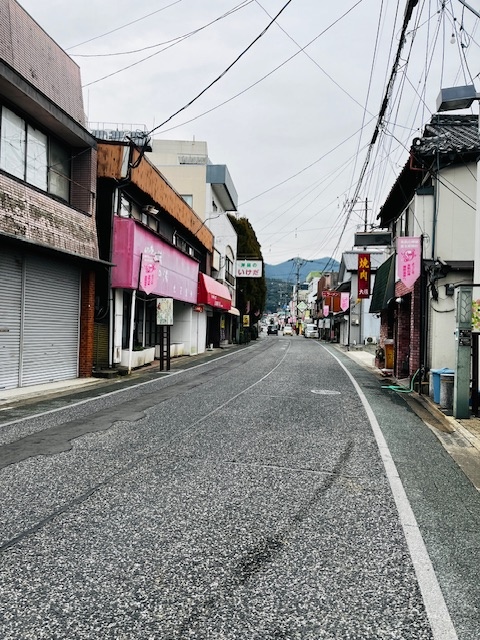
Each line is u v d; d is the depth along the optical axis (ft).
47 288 42.47
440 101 28.63
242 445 22.13
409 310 55.47
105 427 25.41
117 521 13.48
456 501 15.89
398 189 55.31
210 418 28.25
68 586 10.16
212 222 122.21
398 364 55.52
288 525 13.55
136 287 52.95
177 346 81.35
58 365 44.42
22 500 14.93
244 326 172.24
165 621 9.06
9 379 37.86
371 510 14.84
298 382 47.83
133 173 52.19
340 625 9.09
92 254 47.57
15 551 11.65
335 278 225.15
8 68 34.37
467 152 43.09
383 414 31.53
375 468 19.26
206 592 10.06
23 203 37.70
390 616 9.42
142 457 19.79
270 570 11.03
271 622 9.12
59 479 16.92
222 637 8.66
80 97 51.39
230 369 60.49
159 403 33.27
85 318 47.85
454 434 26.63
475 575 11.07
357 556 11.83
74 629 8.77
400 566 11.39
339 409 32.78
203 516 13.99
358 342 140.56
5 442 22.11
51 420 27.20
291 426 26.71
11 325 37.86
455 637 8.85
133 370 57.00
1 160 36.86
